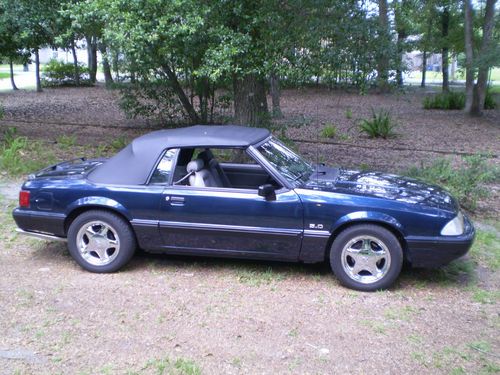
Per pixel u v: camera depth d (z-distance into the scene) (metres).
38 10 10.04
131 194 5.02
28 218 5.25
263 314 4.34
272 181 5.61
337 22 8.12
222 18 7.69
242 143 5.07
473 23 23.06
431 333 4.09
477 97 21.31
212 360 3.63
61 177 5.37
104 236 5.14
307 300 4.63
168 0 6.98
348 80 8.66
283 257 4.95
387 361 3.67
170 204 4.97
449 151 12.90
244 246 4.96
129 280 5.01
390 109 23.36
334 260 4.82
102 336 3.93
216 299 4.61
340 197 4.76
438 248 4.68
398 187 5.19
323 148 13.11
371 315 4.37
